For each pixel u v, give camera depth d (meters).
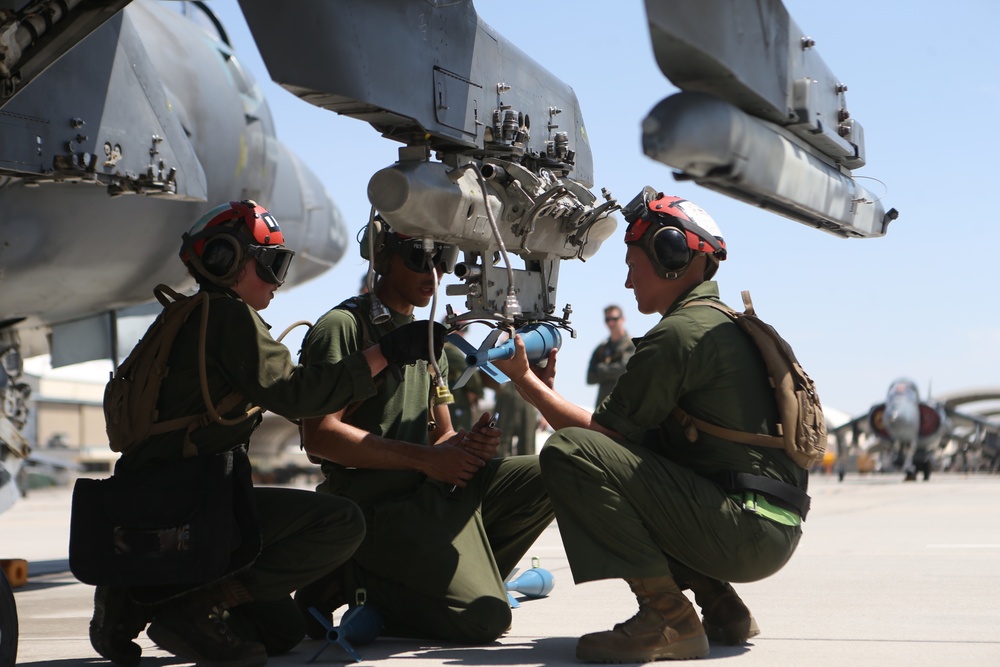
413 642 3.01
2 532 9.88
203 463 2.47
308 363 2.98
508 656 2.74
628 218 2.79
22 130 3.75
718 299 2.75
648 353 2.62
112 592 2.67
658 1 1.87
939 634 2.98
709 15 1.94
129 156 4.23
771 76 2.18
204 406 2.56
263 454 37.09
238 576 2.62
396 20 2.72
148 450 2.54
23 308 5.98
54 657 2.95
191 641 2.55
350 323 3.00
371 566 3.02
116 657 2.72
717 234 2.76
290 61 2.54
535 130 3.27
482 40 3.05
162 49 6.40
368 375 2.65
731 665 2.53
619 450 2.59
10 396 6.16
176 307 2.57
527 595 3.99
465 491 3.14
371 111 2.70
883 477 33.97
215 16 7.48
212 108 6.58
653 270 2.74
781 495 2.63
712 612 2.85
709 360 2.61
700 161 2.00
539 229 3.13
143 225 5.98
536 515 3.20
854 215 2.77
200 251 2.62
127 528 2.45
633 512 2.59
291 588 2.69
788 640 2.91
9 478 5.30
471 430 3.07
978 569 4.68
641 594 2.61
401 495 3.08
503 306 2.99
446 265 3.04
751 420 2.64
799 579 4.42
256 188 7.23
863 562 5.07
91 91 4.04
